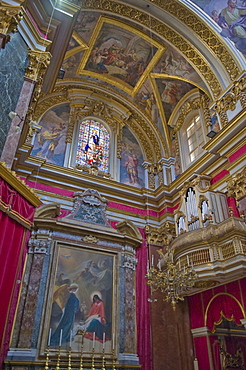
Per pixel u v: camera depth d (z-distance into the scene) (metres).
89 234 11.36
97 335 9.85
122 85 15.13
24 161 11.35
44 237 10.52
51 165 12.08
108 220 12.48
